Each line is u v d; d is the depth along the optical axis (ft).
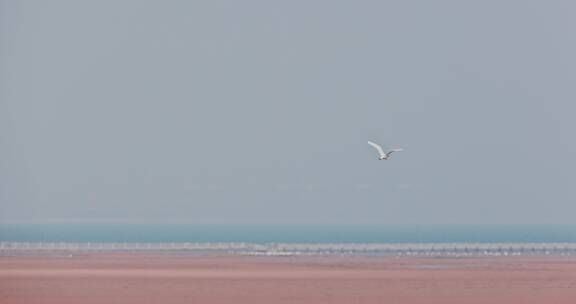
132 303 303.48
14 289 330.75
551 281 359.66
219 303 303.27
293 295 320.09
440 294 324.19
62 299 310.24
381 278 369.09
